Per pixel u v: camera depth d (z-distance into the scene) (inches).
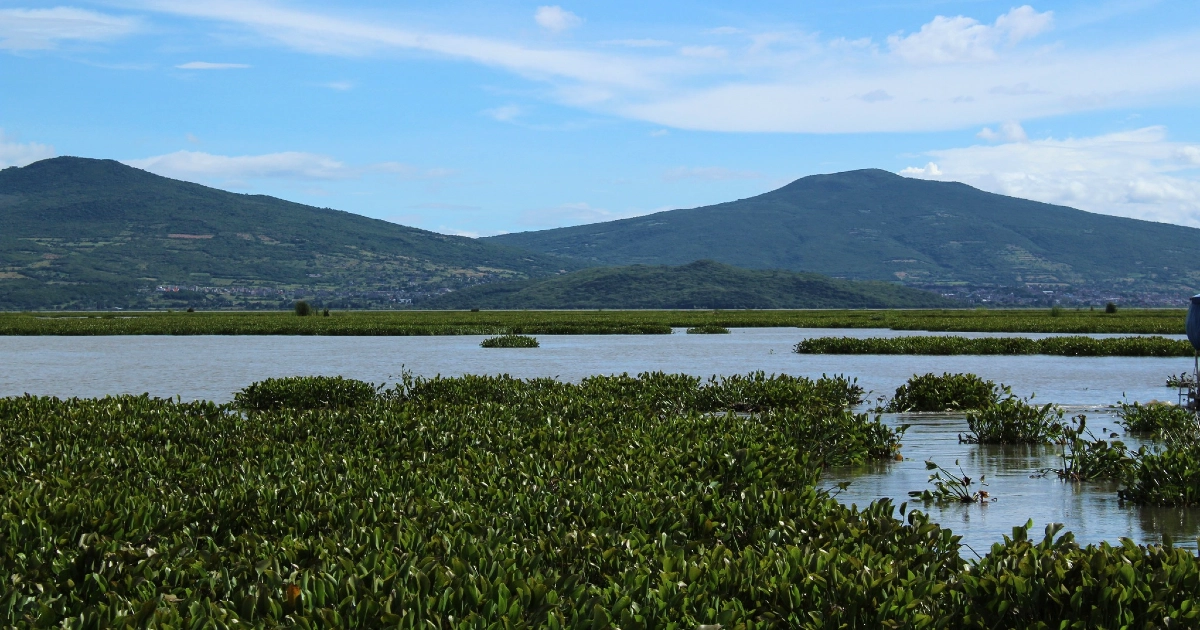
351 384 884.6
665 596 237.8
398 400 829.8
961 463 589.9
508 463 446.6
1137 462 504.1
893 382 1210.6
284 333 2876.5
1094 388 1114.1
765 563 264.7
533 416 649.6
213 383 1242.6
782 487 448.5
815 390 852.0
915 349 1800.0
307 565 280.7
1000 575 243.1
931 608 239.5
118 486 390.9
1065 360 1611.7
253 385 880.9
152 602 223.6
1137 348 1716.3
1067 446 649.6
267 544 294.2
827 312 6392.7
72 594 244.1
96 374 1385.3
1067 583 236.4
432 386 877.8
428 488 383.2
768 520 343.6
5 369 1487.5
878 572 251.8
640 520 331.0
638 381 916.0
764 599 245.9
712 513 349.7
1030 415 668.7
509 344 2111.2
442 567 252.7
